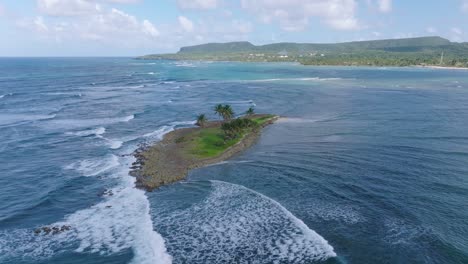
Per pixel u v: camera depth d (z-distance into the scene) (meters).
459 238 40.53
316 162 64.56
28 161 69.00
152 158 67.94
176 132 87.62
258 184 55.78
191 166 63.84
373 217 45.06
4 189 56.44
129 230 43.47
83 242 41.31
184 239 41.31
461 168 60.12
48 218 46.97
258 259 37.53
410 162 63.31
